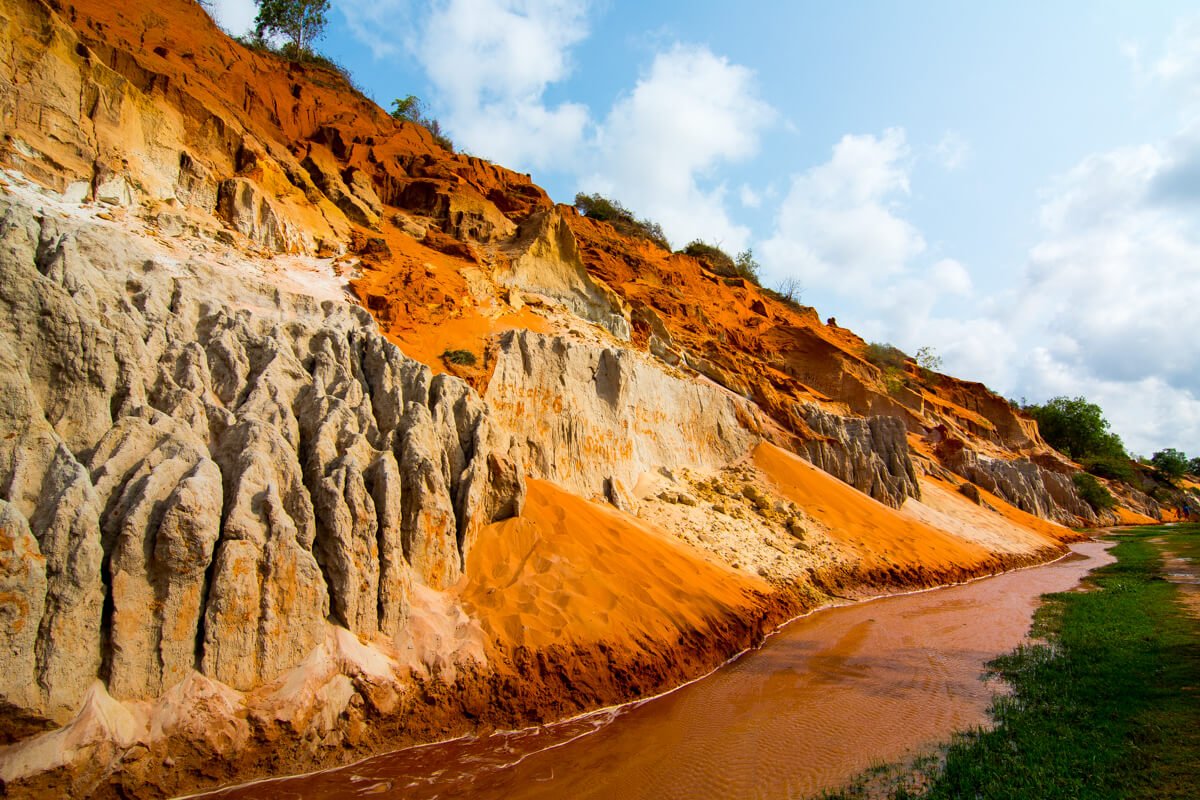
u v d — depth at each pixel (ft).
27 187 54.54
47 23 60.39
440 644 44.24
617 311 117.80
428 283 86.79
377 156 123.34
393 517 45.19
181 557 34.86
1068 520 193.36
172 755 32.99
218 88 91.35
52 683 30.76
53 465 34.71
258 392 47.09
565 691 45.85
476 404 58.90
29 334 37.76
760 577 75.92
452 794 34.86
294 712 36.63
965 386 244.42
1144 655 52.44
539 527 58.80
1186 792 30.17
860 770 37.60
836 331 234.38
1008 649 61.16
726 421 114.32
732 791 35.60
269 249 75.82
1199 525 195.52
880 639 64.95
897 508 122.21
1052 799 30.63
